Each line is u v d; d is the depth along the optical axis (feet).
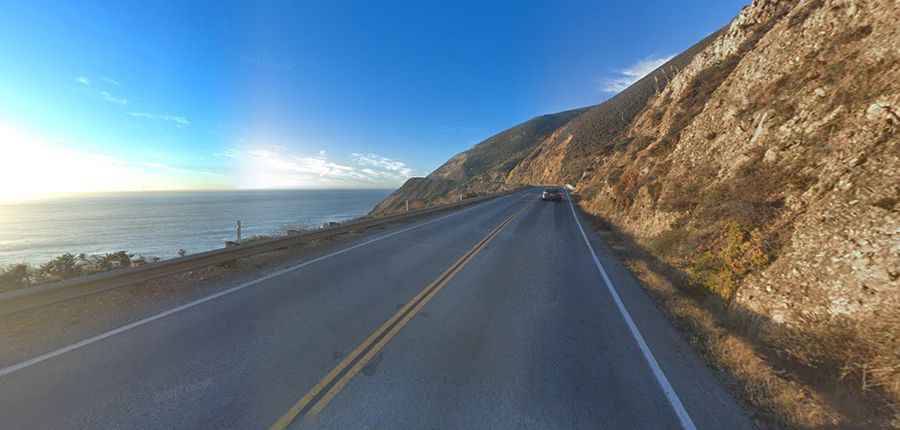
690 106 68.13
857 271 15.19
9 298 14.03
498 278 23.90
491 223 54.65
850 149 20.97
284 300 18.43
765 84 39.86
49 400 9.64
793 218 21.12
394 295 19.70
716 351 14.08
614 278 25.23
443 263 27.86
